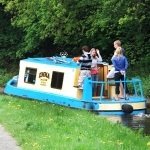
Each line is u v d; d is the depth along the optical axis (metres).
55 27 22.56
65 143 8.31
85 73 14.58
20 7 23.52
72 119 10.98
